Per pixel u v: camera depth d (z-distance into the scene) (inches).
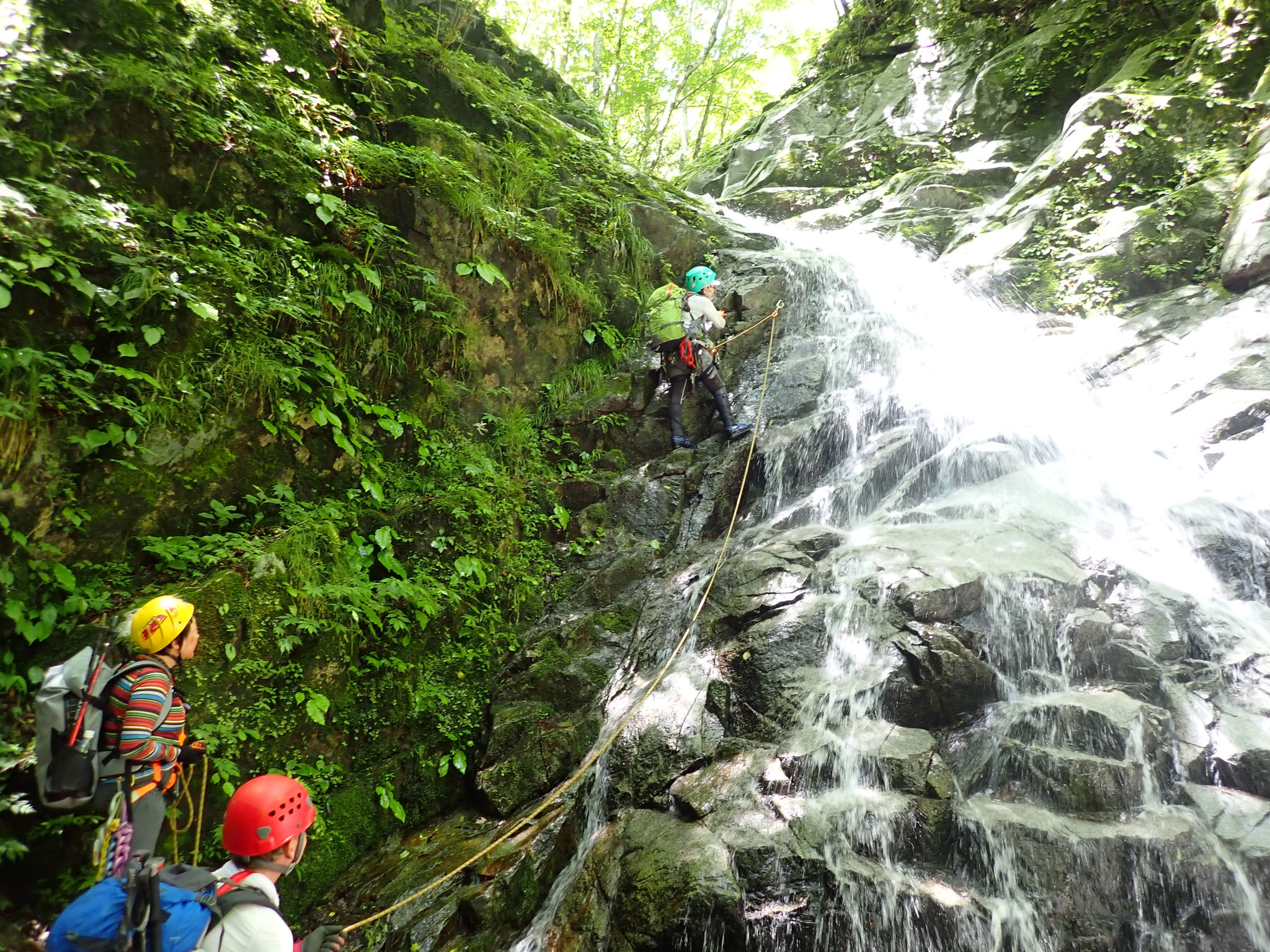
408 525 231.8
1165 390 270.4
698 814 161.6
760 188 578.6
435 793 206.7
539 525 266.7
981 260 376.8
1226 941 136.7
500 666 232.4
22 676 155.8
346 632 195.5
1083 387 292.2
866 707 172.6
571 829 180.4
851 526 246.4
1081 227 362.0
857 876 140.4
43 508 167.0
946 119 547.5
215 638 171.8
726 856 147.5
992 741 166.7
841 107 618.5
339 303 228.1
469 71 355.9
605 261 331.3
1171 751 161.3
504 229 282.5
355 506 227.1
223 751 168.6
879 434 276.1
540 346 301.0
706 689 193.2
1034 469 240.1
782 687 183.9
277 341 211.3
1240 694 173.0
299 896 176.6
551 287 300.5
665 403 303.7
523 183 312.5
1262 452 225.8
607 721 207.9
